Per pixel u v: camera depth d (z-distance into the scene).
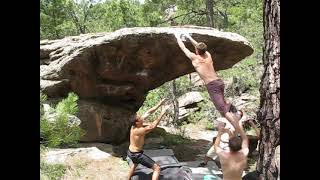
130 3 17.83
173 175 7.56
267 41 4.35
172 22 21.06
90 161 8.57
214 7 21.48
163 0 19.47
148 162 7.30
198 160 10.40
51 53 10.55
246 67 16.42
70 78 10.09
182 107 17.58
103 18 21.41
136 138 7.37
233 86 16.88
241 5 18.92
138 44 9.53
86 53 9.68
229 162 4.58
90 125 10.39
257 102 15.64
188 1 19.86
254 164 9.17
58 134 4.96
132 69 10.40
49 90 9.96
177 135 13.66
